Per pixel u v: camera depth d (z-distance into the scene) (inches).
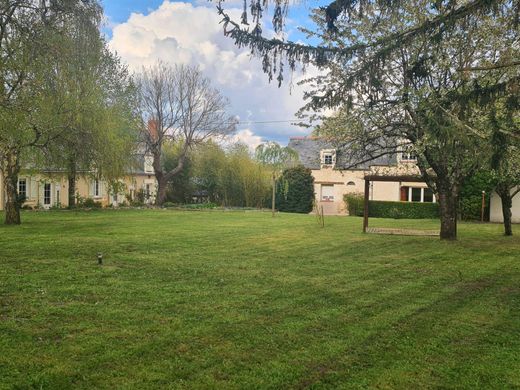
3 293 241.9
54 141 629.9
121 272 306.0
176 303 229.9
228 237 524.7
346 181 1251.8
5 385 134.9
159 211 1059.3
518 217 885.2
